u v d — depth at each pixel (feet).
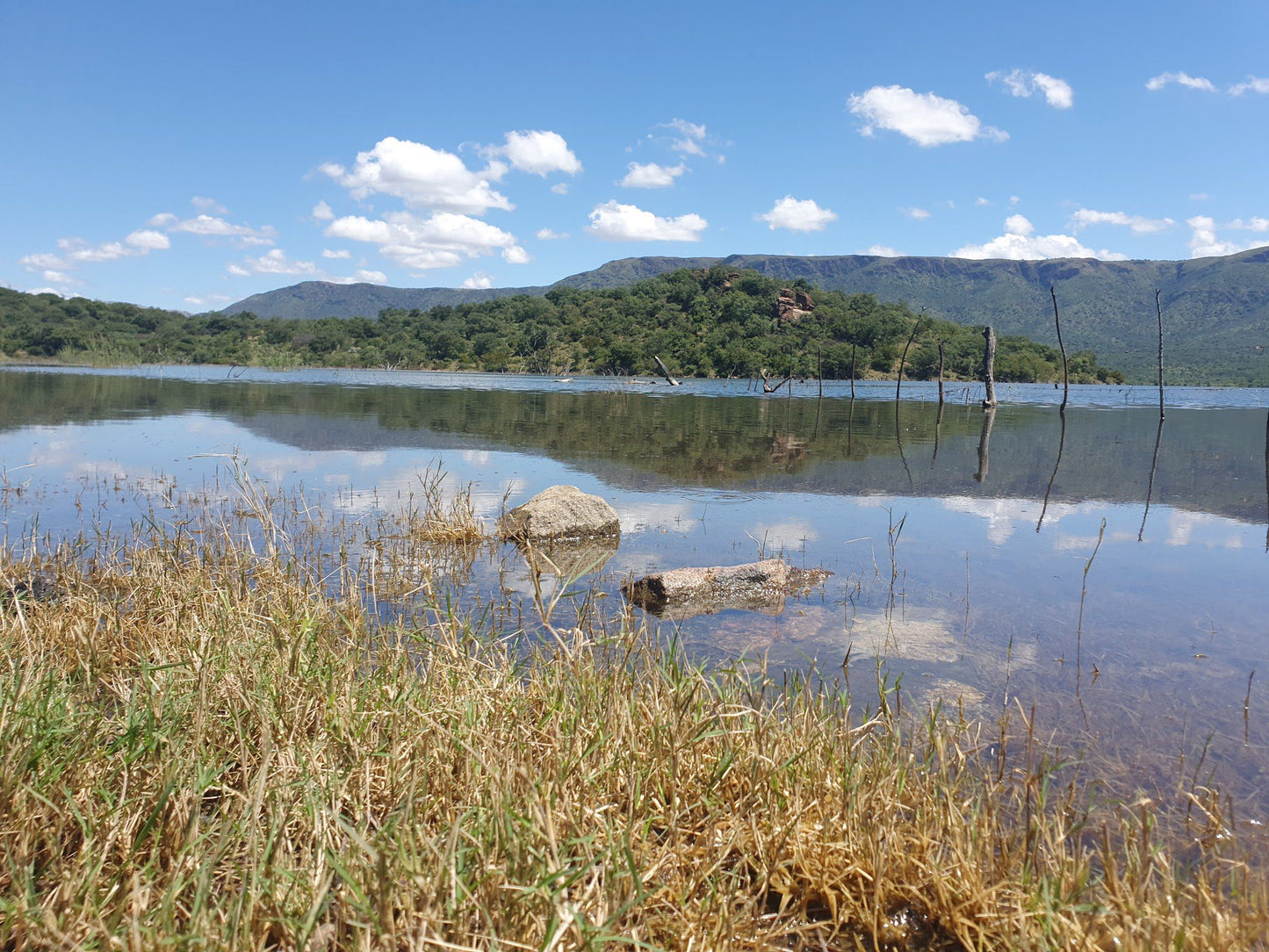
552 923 6.29
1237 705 12.53
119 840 7.63
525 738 9.28
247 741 9.49
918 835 8.40
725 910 7.13
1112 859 7.77
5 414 59.88
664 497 30.09
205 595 14.53
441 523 23.82
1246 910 7.30
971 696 12.77
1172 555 22.15
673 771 8.90
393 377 187.52
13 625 12.34
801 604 17.42
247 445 44.19
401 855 6.77
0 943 5.98
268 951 6.52
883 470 38.24
